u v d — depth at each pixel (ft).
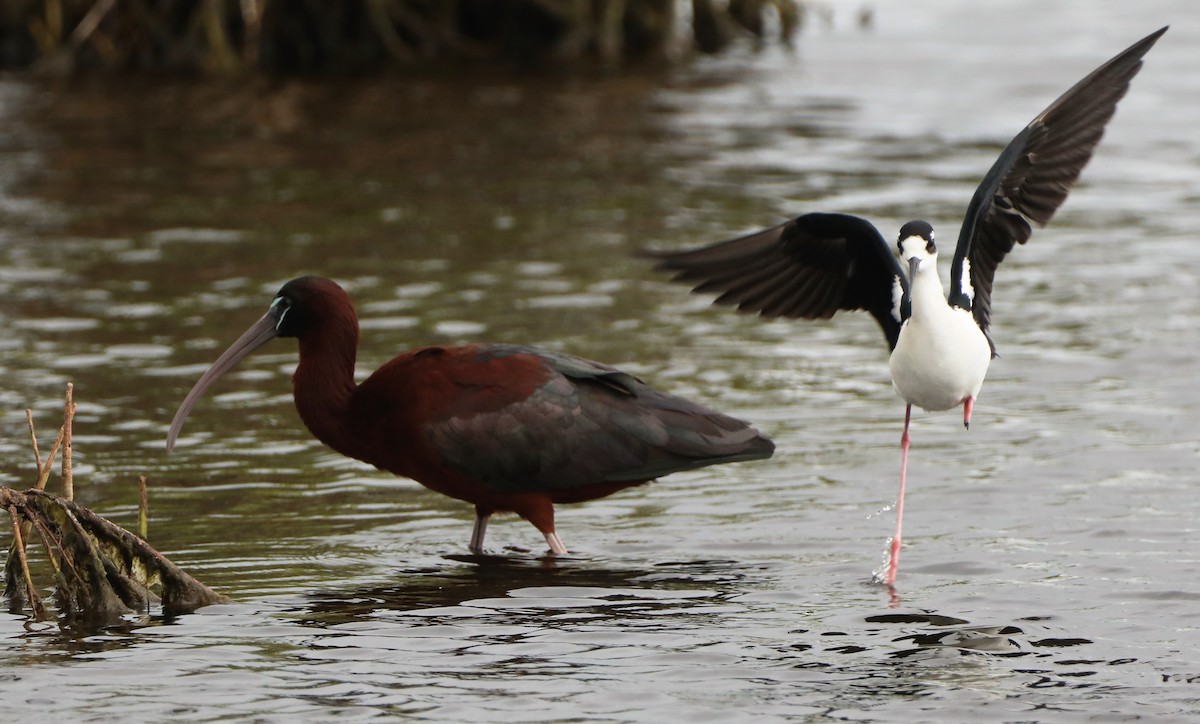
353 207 79.15
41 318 60.54
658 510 42.75
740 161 89.61
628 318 61.11
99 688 30.50
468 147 93.61
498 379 39.55
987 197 32.94
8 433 47.65
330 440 40.88
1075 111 33.91
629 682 30.76
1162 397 51.47
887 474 44.88
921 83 114.52
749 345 58.29
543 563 38.81
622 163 89.10
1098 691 29.99
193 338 58.34
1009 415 50.06
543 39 128.98
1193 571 36.63
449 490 39.83
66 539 35.45
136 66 121.08
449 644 32.99
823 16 140.36
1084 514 40.93
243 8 119.24
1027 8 147.33
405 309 61.57
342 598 36.09
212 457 46.50
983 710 29.19
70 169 87.25
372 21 124.57
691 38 133.69
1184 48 125.90
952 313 33.24
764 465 46.03
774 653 32.24
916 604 35.04
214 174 86.38
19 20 119.96
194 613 35.06
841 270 36.45
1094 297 64.13
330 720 28.89
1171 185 84.12
